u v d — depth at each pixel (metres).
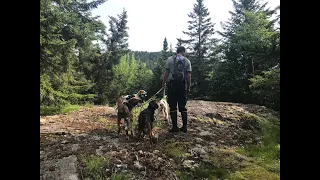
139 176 3.36
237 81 19.11
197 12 30.80
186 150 4.38
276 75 8.71
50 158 3.72
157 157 3.98
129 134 5.36
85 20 22.06
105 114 8.31
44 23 11.72
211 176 3.57
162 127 6.08
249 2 26.88
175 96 5.55
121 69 39.25
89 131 5.56
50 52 12.05
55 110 10.73
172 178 3.41
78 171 3.34
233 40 19.94
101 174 3.28
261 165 4.01
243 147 5.00
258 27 17.59
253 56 7.33
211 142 5.13
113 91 24.73
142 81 40.62
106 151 4.10
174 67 5.46
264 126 6.79
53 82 13.05
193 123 6.63
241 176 3.52
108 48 29.34
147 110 4.74
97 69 23.98
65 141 4.57
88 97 16.59
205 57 29.69
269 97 10.23
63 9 16.28
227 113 8.04
